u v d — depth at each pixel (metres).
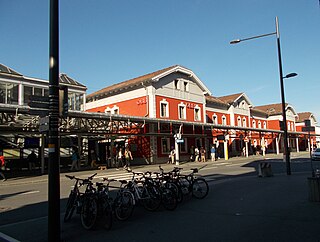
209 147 40.56
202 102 39.91
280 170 20.70
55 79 6.22
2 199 11.73
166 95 34.25
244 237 5.82
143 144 32.16
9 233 6.78
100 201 6.93
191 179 10.58
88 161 32.56
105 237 6.26
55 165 6.01
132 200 7.72
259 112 58.19
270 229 6.25
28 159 26.64
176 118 35.22
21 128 22.58
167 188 8.84
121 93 35.88
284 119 16.94
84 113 21.59
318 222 6.61
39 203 10.63
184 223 7.09
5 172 25.36
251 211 7.99
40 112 6.09
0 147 26.20
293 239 5.56
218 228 6.52
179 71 36.03
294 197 9.63
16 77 28.27
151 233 6.40
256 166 24.69
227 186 12.88
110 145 31.14
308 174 16.52
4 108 18.08
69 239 6.21
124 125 30.53
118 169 25.08
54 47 6.25
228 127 36.47
